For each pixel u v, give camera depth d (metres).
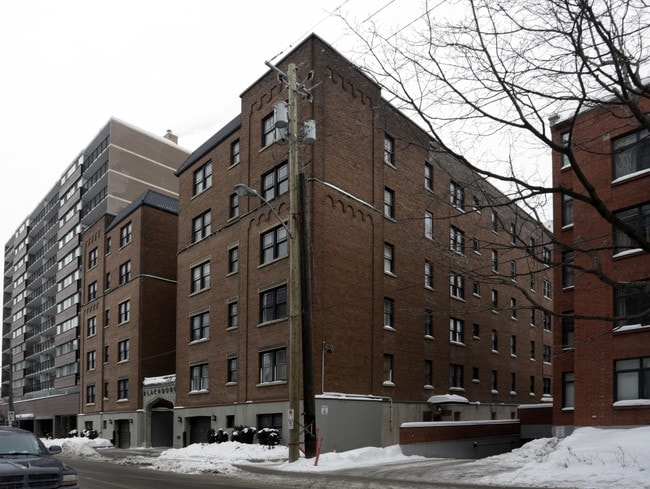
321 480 16.12
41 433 71.50
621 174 23.62
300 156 28.89
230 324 32.91
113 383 45.84
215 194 35.81
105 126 64.94
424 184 35.75
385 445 29.67
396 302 32.44
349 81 30.75
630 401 21.94
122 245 47.19
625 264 22.77
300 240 21.08
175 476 18.42
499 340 42.94
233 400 31.47
